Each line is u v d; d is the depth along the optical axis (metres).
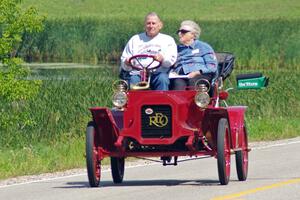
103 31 130.88
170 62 30.95
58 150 42.47
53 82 72.69
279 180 31.17
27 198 28.42
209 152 30.22
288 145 45.16
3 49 57.47
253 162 37.56
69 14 183.88
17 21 57.62
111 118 29.64
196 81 30.38
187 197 27.28
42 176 34.66
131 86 30.59
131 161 39.28
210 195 27.58
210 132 30.17
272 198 26.70
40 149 42.88
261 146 44.78
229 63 33.81
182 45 32.25
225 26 134.38
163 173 34.62
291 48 120.12
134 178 33.34
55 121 53.53
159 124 29.80
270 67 116.50
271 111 60.34
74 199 27.67
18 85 56.78
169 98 29.73
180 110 29.78
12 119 53.59
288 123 54.22
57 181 32.88
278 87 70.81
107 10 193.00
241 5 199.25
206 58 32.12
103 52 128.62
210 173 34.16
